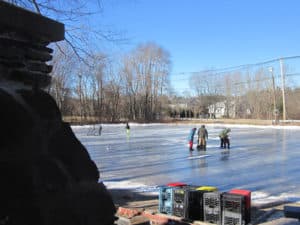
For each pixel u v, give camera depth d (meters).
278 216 8.80
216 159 20.06
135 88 83.56
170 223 8.39
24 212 2.05
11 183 2.07
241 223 7.91
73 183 2.44
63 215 2.24
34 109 2.47
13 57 2.58
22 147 2.22
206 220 8.34
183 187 9.12
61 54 7.49
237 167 17.12
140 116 83.50
